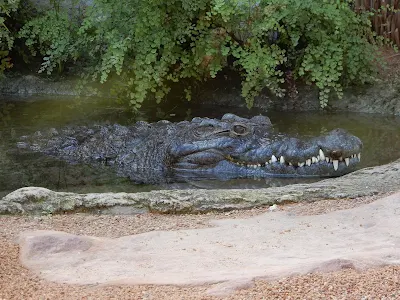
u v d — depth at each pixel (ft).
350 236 20.63
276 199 25.73
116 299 15.55
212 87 46.21
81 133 37.19
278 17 40.65
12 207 24.08
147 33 42.06
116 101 46.06
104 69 41.70
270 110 43.96
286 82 45.11
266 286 15.98
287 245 19.99
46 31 46.52
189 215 24.66
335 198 25.99
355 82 44.70
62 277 17.38
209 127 33.91
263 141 32.89
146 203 25.09
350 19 42.65
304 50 43.16
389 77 44.88
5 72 50.65
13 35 49.85
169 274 17.46
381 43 45.52
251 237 20.93
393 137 36.73
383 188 26.71
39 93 48.85
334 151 31.42
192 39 42.22
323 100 41.75
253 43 41.68
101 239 20.63
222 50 41.60
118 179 31.68
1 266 18.12
